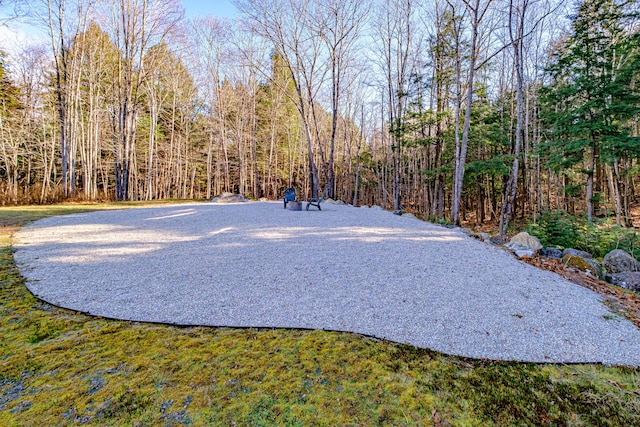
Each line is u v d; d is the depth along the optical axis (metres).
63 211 9.74
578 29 9.19
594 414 1.96
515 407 1.99
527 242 6.06
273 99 23.53
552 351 2.66
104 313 3.01
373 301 3.45
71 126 14.37
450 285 3.97
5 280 3.76
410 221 8.69
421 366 2.37
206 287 3.70
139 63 16.12
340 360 2.39
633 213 13.20
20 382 2.00
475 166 11.80
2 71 17.97
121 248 5.33
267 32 16.39
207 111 25.17
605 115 8.62
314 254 5.09
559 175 14.13
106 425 1.67
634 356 2.64
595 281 4.59
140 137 22.92
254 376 2.15
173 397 1.91
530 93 15.26
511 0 9.77
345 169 28.11
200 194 29.08
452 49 12.32
